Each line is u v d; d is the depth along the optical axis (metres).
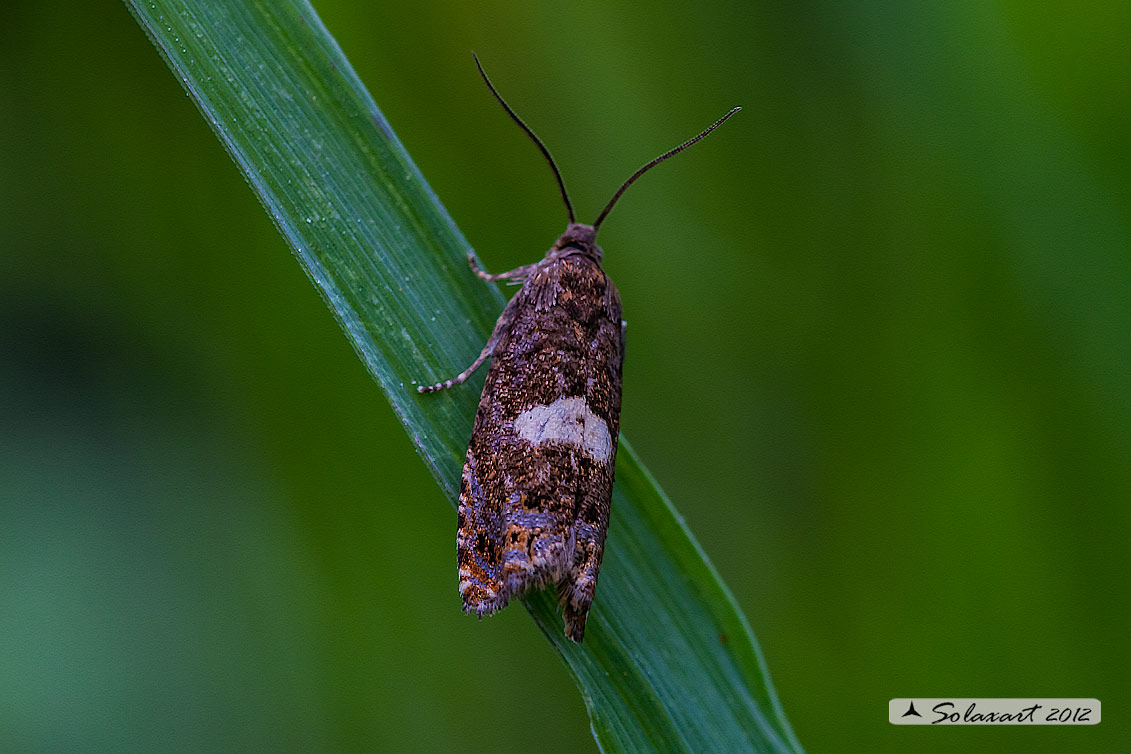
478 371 0.07
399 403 0.07
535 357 0.07
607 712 0.07
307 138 0.07
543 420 0.07
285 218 0.07
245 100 0.07
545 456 0.07
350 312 0.07
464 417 0.07
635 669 0.07
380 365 0.07
